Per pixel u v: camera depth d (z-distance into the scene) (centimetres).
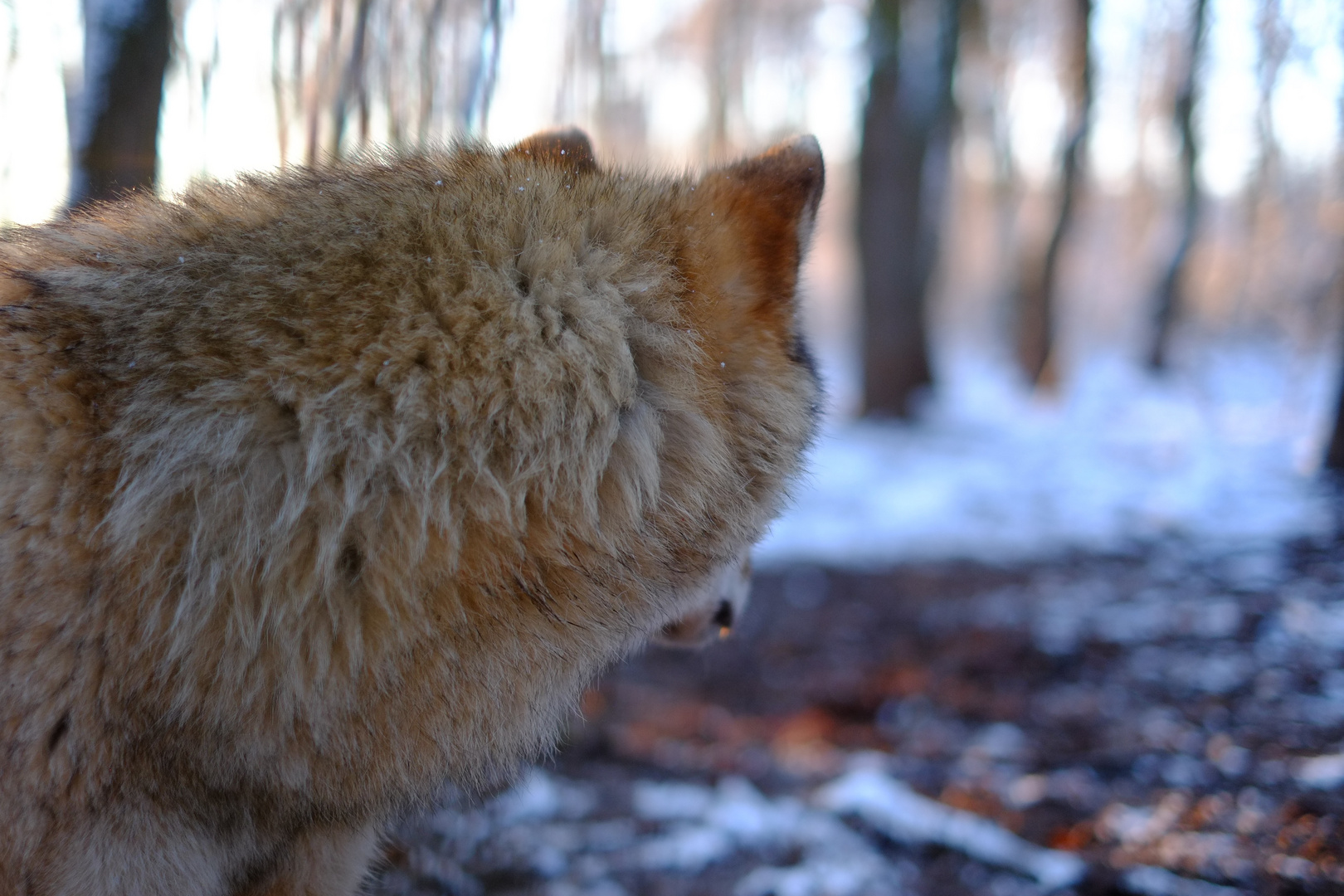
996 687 507
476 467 151
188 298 149
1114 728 394
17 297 150
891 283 1398
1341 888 223
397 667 150
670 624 219
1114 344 2983
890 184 1384
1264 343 2319
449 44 341
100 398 144
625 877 304
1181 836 275
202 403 144
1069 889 269
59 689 137
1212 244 2664
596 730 469
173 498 142
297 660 145
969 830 304
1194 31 1554
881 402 1411
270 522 145
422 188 167
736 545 187
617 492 165
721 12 1769
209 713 143
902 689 538
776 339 193
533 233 163
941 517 934
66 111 337
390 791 158
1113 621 559
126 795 142
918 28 1377
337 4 312
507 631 157
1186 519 816
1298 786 276
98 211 184
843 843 311
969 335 3481
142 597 139
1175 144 1902
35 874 139
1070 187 1869
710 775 423
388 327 150
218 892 157
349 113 319
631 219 176
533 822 338
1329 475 837
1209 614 519
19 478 137
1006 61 2219
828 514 957
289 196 170
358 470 147
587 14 418
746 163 204
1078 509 924
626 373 165
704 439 172
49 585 136
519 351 156
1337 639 425
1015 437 1316
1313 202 1480
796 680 580
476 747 161
